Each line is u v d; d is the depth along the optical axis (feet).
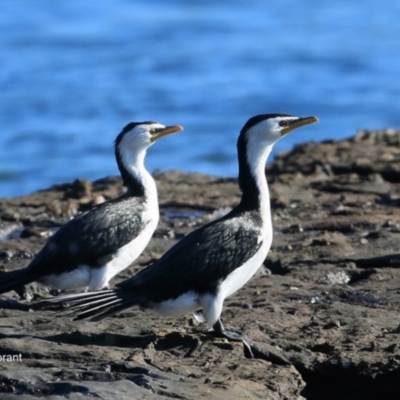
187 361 35.86
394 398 35.70
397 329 39.11
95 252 42.55
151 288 37.50
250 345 37.01
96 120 133.39
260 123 39.78
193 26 202.28
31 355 35.45
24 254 50.47
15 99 144.15
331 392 36.52
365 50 175.22
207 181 70.03
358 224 55.62
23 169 114.01
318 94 146.20
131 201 44.45
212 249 37.86
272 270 48.78
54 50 178.40
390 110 136.56
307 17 211.20
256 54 173.78
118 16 209.87
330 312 41.29
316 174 68.44
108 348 36.19
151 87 150.20
